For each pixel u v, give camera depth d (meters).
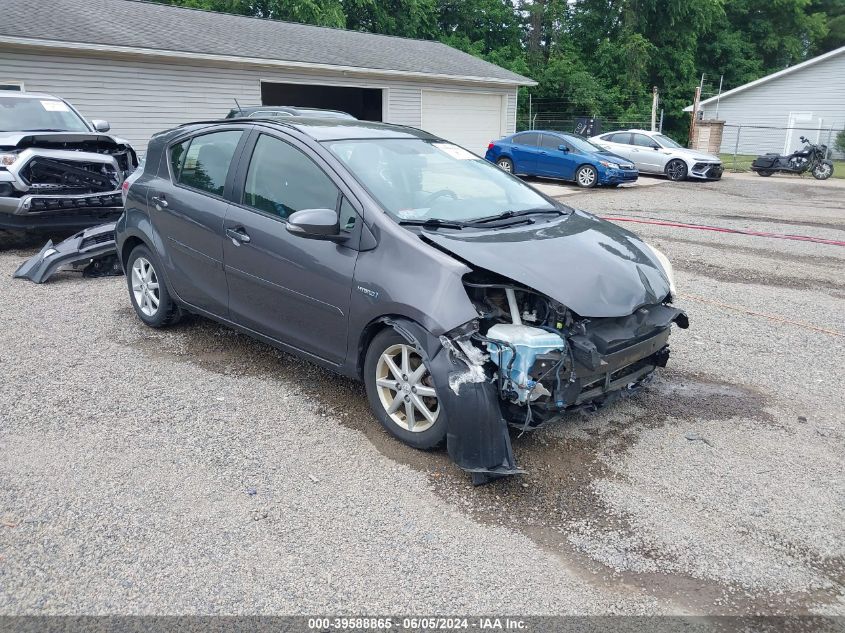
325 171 4.05
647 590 2.74
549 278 3.46
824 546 3.03
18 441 3.73
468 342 3.38
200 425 3.97
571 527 3.12
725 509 3.29
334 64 18.72
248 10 28.61
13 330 5.50
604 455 3.77
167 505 3.19
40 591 2.62
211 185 4.74
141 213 5.33
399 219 3.78
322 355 4.11
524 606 2.63
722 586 2.77
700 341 5.69
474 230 3.88
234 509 3.17
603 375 3.64
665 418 4.25
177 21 18.66
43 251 7.15
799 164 22.61
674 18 38.28
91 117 14.88
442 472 3.53
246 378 4.65
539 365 3.32
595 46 39.75
